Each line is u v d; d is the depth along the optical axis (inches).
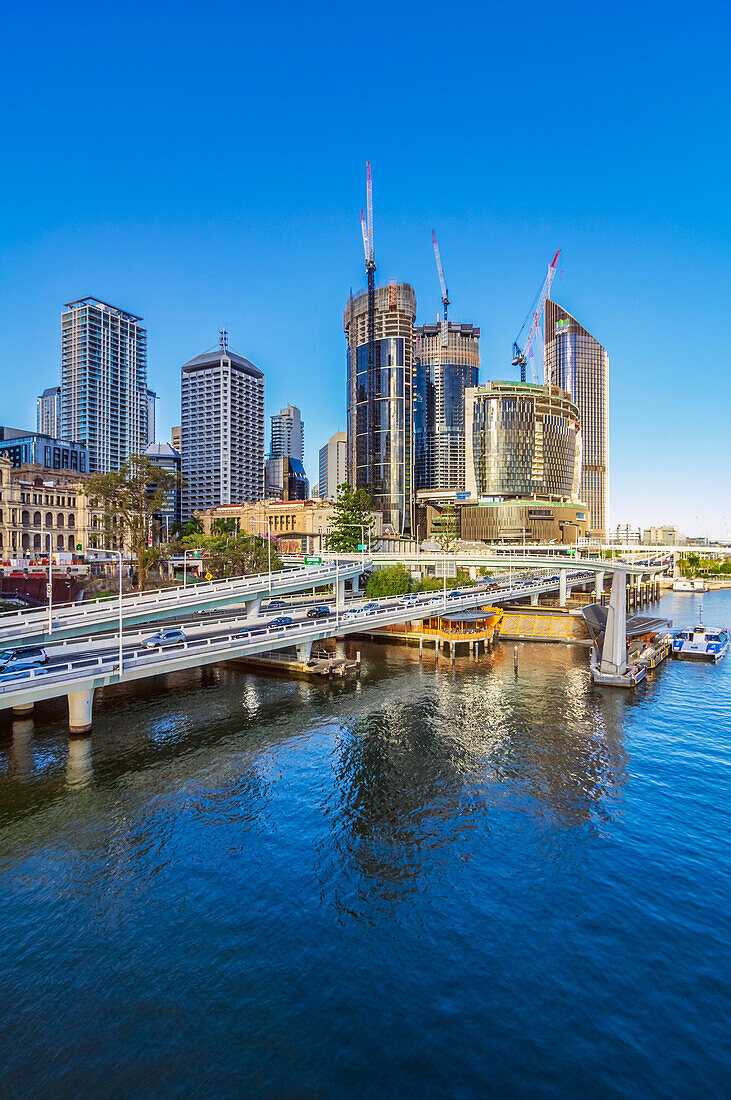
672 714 2596.0
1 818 1632.6
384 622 3420.3
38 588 4392.2
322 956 1138.0
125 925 1220.5
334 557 5511.8
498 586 5438.0
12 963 1112.8
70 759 2021.4
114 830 1582.2
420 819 1659.7
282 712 2566.4
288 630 2940.5
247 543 6215.6
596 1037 958.4
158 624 3567.9
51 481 7199.8
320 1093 857.5
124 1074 887.7
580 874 1405.0
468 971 1101.1
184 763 2011.6
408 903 1296.8
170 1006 1018.1
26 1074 885.8
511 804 1750.7
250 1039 951.6
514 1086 869.2
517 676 3235.7
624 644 3186.5
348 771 1971.0
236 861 1449.3
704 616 5905.5
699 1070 897.5
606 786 1873.8
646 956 1138.7
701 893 1333.7
